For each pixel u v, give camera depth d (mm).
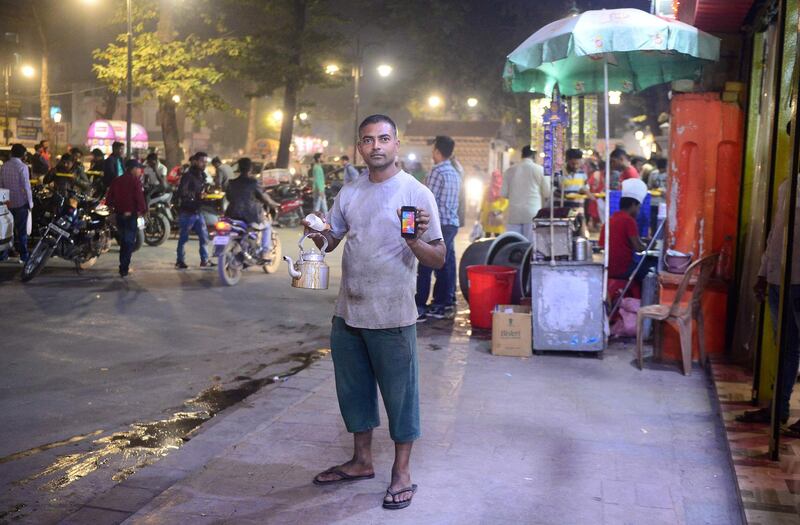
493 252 9086
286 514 3820
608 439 4949
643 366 6805
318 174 21156
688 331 6535
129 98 21672
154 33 24594
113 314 8766
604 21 6562
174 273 11812
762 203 6352
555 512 3877
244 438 4871
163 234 15008
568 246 7109
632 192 10852
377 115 3939
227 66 25500
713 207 7184
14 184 11906
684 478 4352
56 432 5188
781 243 4797
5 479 4418
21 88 47000
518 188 10609
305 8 25359
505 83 8023
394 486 3945
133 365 6824
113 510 3939
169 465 4551
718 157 7164
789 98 5578
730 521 3838
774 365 5285
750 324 6512
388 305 3904
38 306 9047
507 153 42375
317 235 4082
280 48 25781
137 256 13602
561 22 6945
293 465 4445
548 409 5551
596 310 6996
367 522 3746
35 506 4074
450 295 8859
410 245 3742
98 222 11797
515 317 7074
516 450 4723
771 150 5332
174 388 6223
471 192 27141
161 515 3791
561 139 7363
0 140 40906
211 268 12430
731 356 6863
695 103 7156
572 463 4527
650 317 6617
